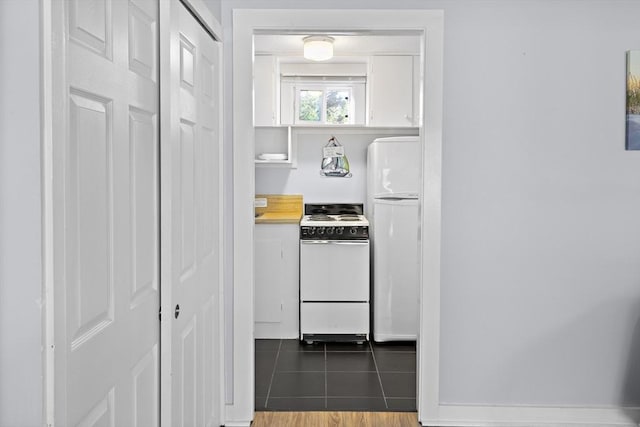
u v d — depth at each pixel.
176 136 2.12
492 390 3.18
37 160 1.16
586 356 3.16
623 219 3.13
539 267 3.14
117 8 1.62
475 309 3.16
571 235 3.14
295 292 4.80
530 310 3.16
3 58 1.15
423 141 3.09
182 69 2.26
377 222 4.64
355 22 3.06
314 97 5.34
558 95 3.10
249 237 3.12
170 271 2.05
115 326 1.63
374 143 4.66
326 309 4.69
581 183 3.12
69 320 1.33
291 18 3.06
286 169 5.39
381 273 4.64
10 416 1.18
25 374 1.18
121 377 1.69
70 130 1.33
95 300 1.49
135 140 1.80
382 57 5.03
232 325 3.15
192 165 2.42
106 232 1.57
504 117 3.11
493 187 3.12
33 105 1.15
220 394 3.08
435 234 3.11
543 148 3.11
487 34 3.08
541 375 3.17
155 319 2.01
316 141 5.37
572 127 3.11
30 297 1.17
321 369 4.06
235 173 3.10
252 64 3.11
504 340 3.17
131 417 1.78
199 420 2.61
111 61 1.58
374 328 4.75
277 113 5.03
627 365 3.16
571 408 3.17
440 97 3.06
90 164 1.45
